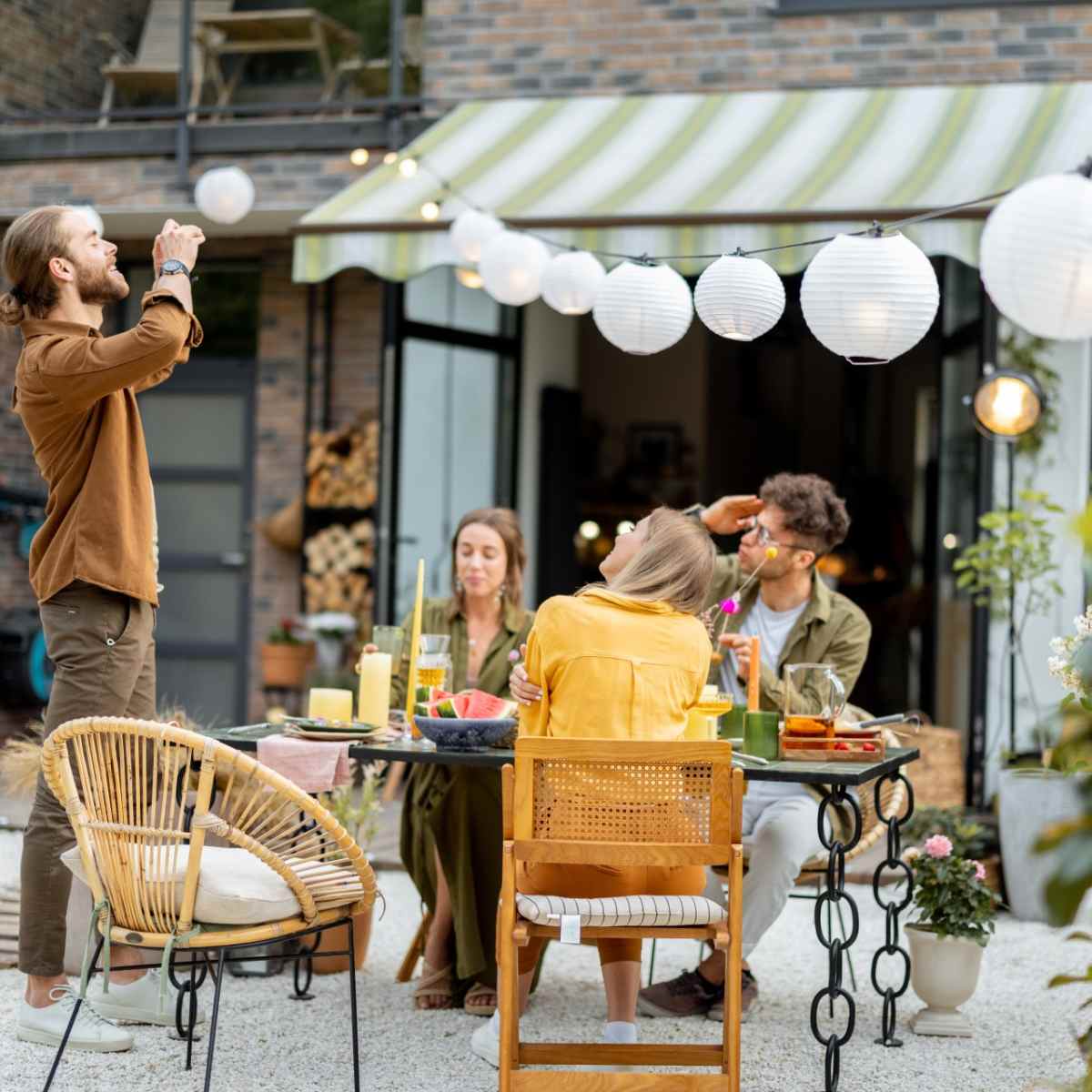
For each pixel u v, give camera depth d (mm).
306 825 3834
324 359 8609
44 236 3719
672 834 3160
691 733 3607
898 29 7246
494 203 6324
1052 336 2922
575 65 7586
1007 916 5621
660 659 3396
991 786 6738
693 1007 4148
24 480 9070
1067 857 1693
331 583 8430
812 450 12031
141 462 3838
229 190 6488
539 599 8641
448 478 7965
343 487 8406
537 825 3166
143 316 3605
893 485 11852
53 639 3760
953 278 7227
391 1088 3529
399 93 7832
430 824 4176
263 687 8352
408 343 7707
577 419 8859
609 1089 3143
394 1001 4273
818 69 7316
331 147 7922
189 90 8188
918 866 4109
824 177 6133
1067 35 7090
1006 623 6754
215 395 8898
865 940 5129
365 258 6270
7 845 5086
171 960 3693
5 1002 4137
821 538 4309
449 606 4566
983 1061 3820
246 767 3145
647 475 11508
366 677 3967
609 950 3533
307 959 4352
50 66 8492
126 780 3199
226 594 8844
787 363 12055
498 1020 3779
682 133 6918
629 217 5980
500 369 8289
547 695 3455
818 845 4148
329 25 8062
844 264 3387
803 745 3664
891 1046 3936
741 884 3158
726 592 4492
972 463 6922
